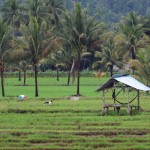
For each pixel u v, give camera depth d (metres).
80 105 163.50
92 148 97.31
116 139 105.69
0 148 98.19
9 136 109.12
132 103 170.75
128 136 110.38
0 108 155.88
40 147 98.62
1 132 114.00
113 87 153.25
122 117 137.75
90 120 132.75
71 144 101.56
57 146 99.31
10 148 98.19
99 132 114.31
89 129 118.62
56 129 119.38
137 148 96.94
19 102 175.75
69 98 188.12
